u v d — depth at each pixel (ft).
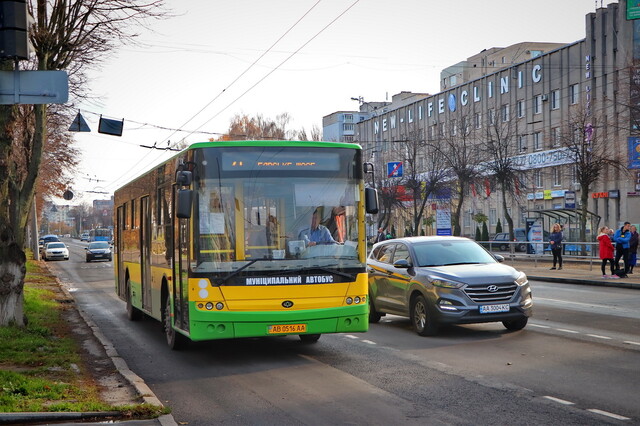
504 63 289.12
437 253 46.21
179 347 39.96
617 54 166.40
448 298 41.52
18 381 27.89
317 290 34.68
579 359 33.76
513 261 118.42
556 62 190.60
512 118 209.56
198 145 34.94
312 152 35.76
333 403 26.17
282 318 34.06
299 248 34.78
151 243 46.26
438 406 25.27
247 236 34.37
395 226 244.42
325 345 40.78
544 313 52.90
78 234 641.81
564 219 146.92
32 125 58.34
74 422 23.00
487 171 164.66
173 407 26.30
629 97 129.59
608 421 22.75
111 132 77.10
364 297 35.58
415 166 179.11
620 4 165.48
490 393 27.14
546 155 190.70
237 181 34.76
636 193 156.15
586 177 135.03
